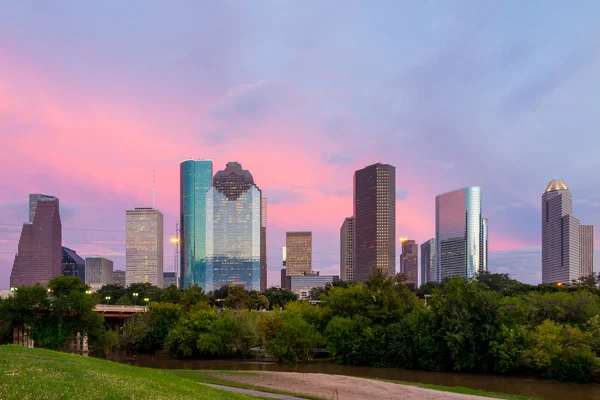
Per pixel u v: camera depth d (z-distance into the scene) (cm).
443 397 4928
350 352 8700
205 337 9731
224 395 3141
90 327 9012
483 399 4831
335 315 9994
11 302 8469
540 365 6712
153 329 11231
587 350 6488
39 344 8406
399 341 8219
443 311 7694
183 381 3519
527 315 7681
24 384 2025
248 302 18012
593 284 17012
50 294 8906
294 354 8981
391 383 5734
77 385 2206
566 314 7956
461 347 7462
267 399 3612
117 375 2831
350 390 5288
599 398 5484
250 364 8806
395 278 9975
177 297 15312
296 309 10306
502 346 7075
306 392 5131
